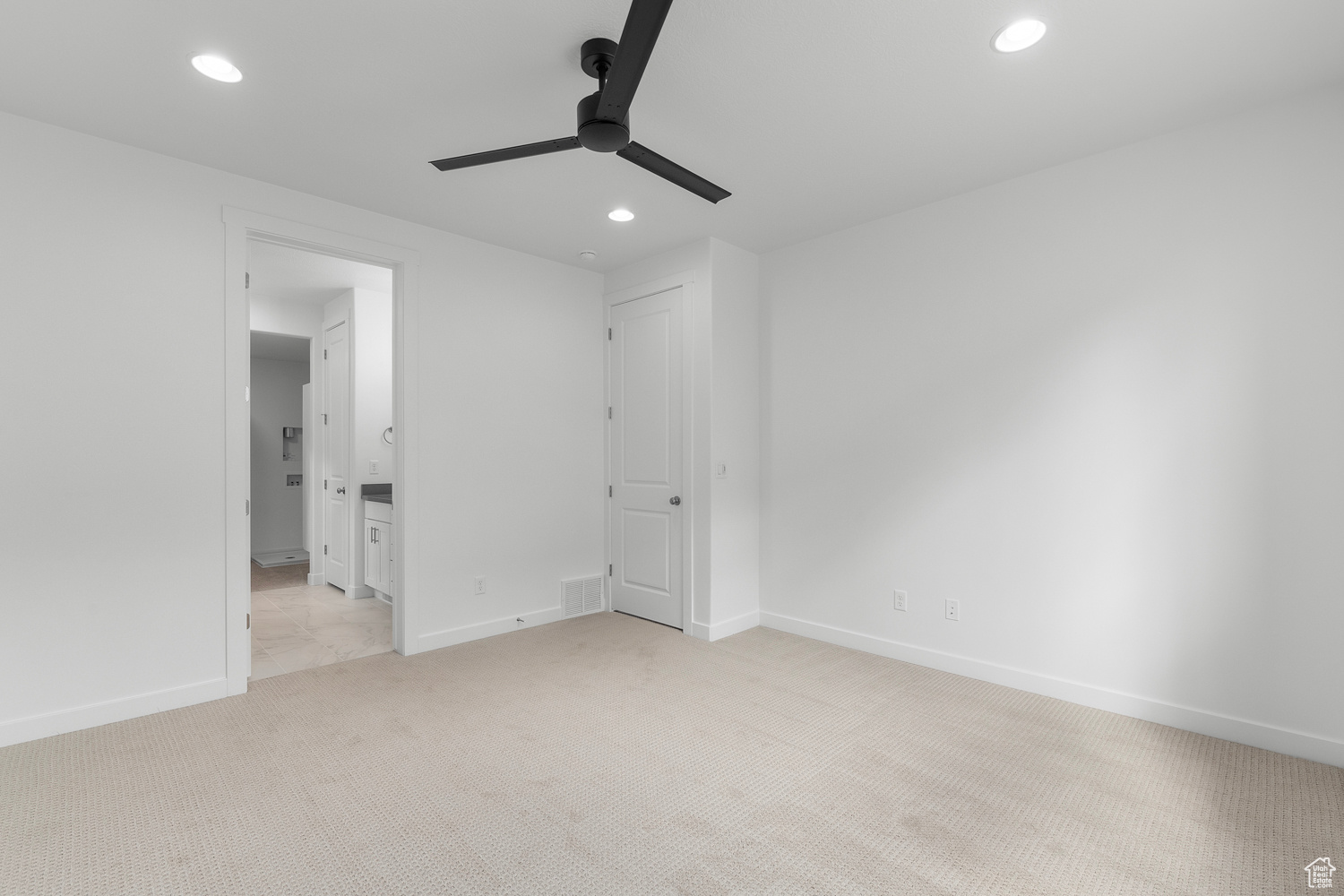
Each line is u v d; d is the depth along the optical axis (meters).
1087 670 2.81
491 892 1.60
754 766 2.26
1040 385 2.94
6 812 1.94
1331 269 2.26
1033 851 1.78
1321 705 2.29
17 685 2.40
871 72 2.18
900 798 2.05
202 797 2.04
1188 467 2.55
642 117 2.48
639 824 1.91
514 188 3.09
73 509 2.52
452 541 3.71
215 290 2.86
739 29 1.95
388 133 2.56
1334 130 2.26
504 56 2.07
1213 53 2.07
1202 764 2.27
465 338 3.78
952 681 3.11
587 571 4.43
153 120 2.46
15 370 2.41
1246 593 2.43
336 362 5.21
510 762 2.29
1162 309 2.61
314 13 1.86
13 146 2.42
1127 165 2.70
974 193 3.15
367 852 1.76
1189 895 1.60
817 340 3.81
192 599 2.79
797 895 1.60
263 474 7.25
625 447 4.38
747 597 4.04
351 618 4.29
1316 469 2.29
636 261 4.25
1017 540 3.01
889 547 3.47
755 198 3.23
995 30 1.95
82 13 1.85
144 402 2.68
